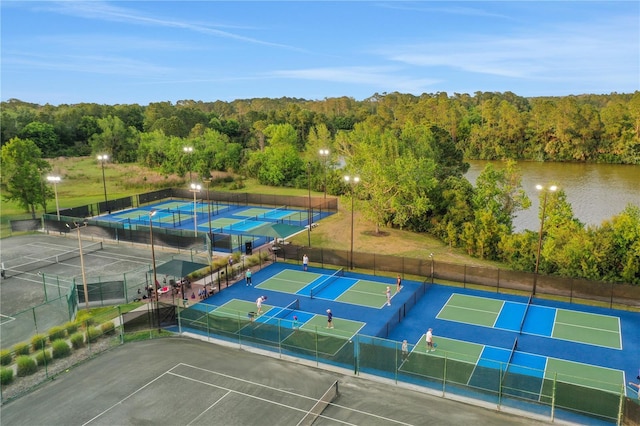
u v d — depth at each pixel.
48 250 47.06
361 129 105.62
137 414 20.17
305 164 88.38
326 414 19.86
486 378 20.73
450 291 36.03
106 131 119.88
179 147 93.88
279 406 20.52
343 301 34.09
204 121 169.38
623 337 27.97
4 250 47.25
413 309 32.59
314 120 149.50
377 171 51.16
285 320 30.34
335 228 55.56
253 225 57.12
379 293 35.59
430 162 54.34
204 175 88.62
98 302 33.53
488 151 130.25
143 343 27.17
